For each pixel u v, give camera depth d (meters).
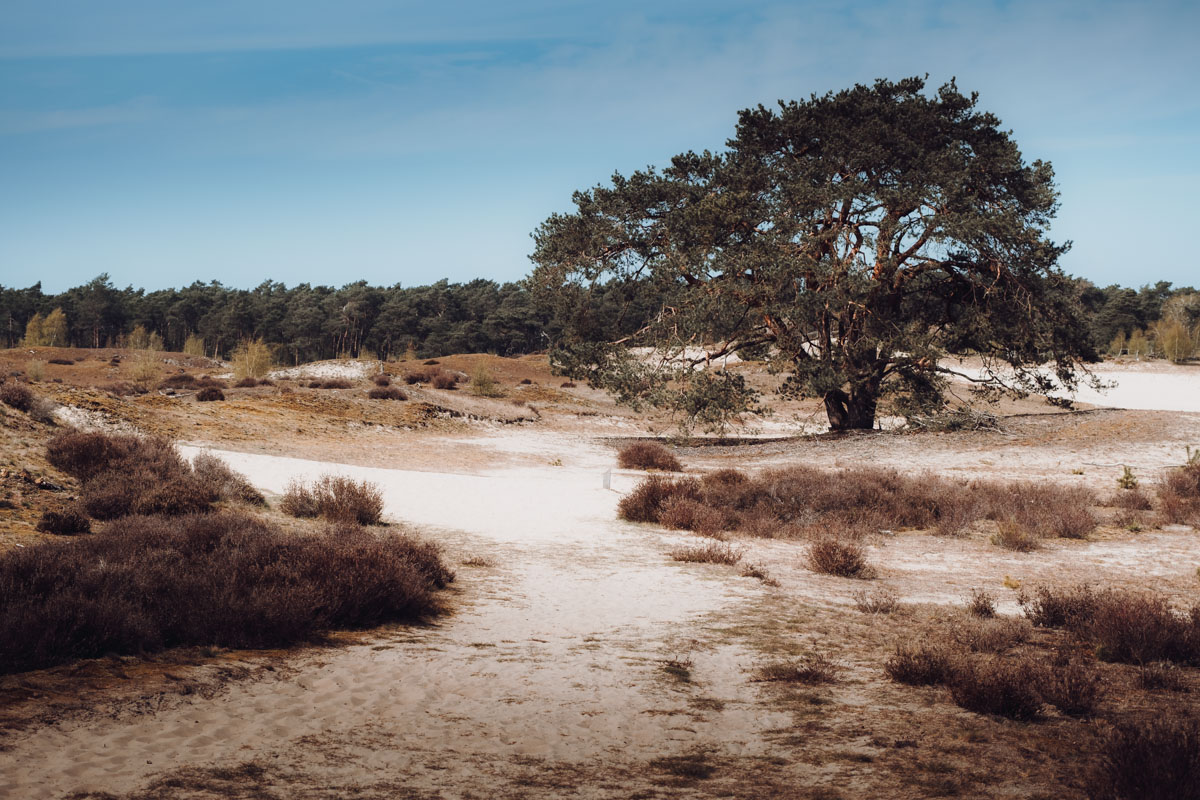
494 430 43.53
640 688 6.60
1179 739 4.45
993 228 32.16
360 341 165.50
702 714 5.95
